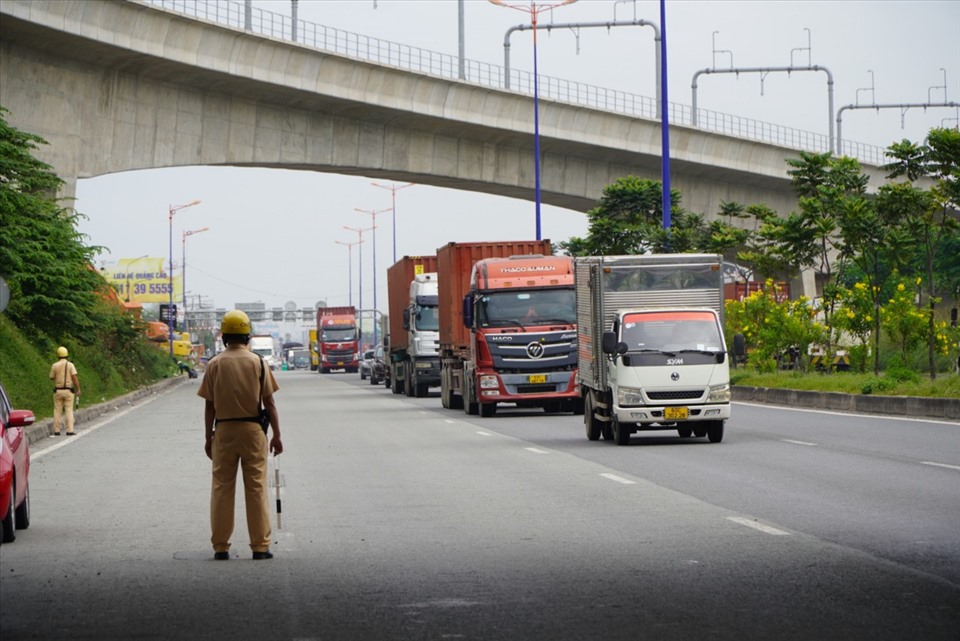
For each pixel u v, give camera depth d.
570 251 76.75
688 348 27.22
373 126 68.44
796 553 12.80
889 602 10.35
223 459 13.19
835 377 44.16
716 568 12.09
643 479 20.25
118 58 56.88
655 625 9.68
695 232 69.81
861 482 18.89
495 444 28.75
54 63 56.19
